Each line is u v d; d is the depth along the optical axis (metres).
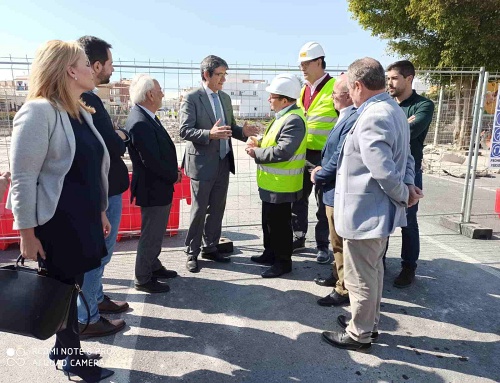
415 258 3.73
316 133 4.21
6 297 1.98
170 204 3.48
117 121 4.38
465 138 10.29
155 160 3.21
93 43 2.71
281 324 3.11
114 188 2.87
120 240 4.96
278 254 3.92
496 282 3.89
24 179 1.89
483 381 2.49
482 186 9.03
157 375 2.50
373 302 2.66
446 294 3.64
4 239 4.51
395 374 2.54
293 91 3.56
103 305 3.18
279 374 2.53
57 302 2.03
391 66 3.67
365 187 2.47
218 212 4.24
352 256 2.61
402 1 15.09
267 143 3.69
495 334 3.02
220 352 2.74
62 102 2.01
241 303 3.43
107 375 2.46
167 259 4.39
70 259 2.07
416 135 3.56
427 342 2.90
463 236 5.31
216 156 3.91
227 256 4.50
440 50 15.34
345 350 2.78
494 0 12.64
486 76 5.07
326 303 3.39
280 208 3.79
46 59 1.97
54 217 2.01
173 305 3.38
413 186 2.71
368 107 2.46
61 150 1.98
